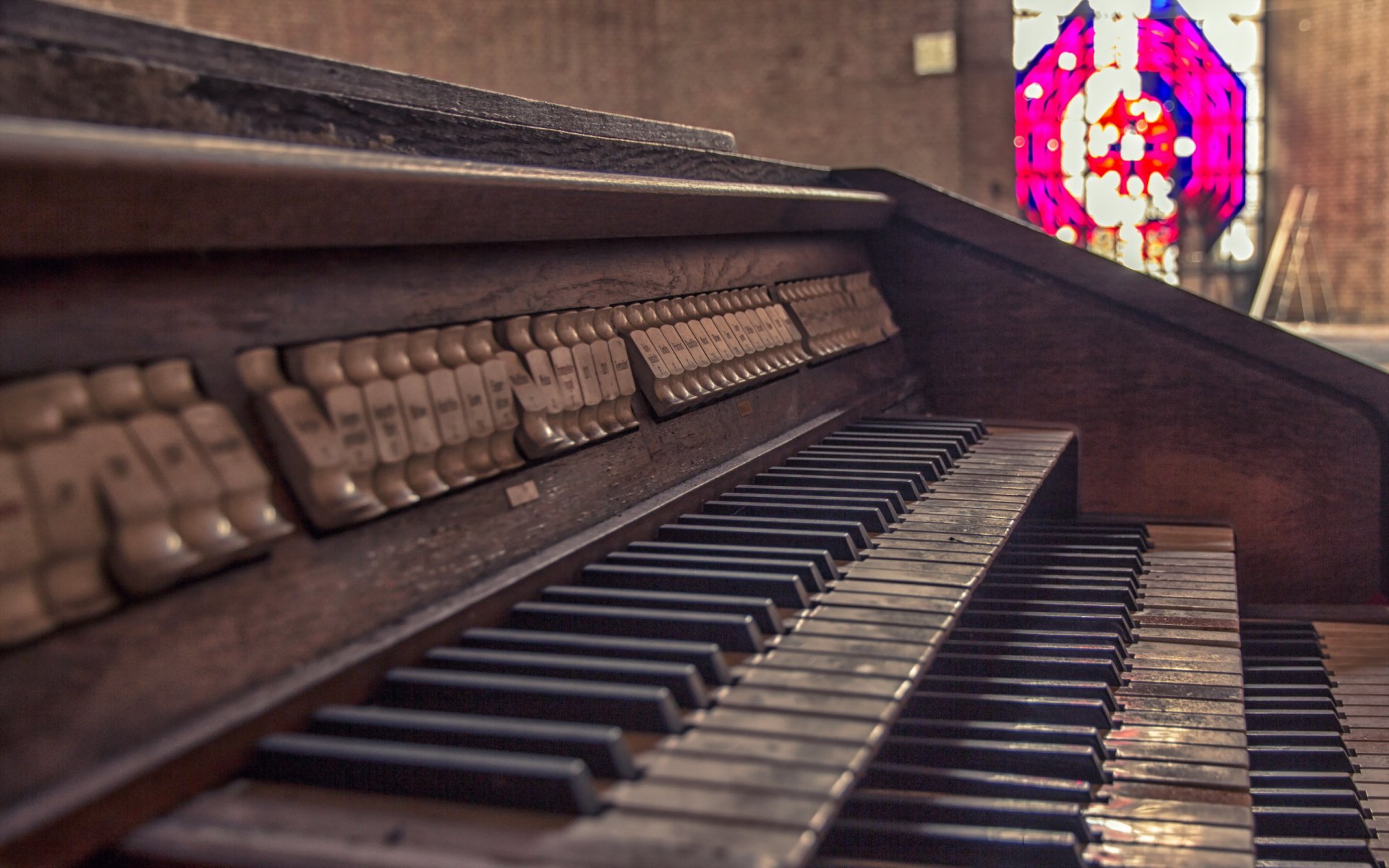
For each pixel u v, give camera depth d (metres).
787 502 1.84
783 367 2.29
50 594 0.89
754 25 12.92
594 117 2.01
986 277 3.37
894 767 1.50
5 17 0.92
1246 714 2.34
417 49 11.00
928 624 1.32
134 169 0.90
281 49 1.23
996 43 12.70
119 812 0.87
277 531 1.06
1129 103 14.89
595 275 1.78
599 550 1.53
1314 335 13.78
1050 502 3.20
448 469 1.35
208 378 1.08
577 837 0.85
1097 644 2.02
